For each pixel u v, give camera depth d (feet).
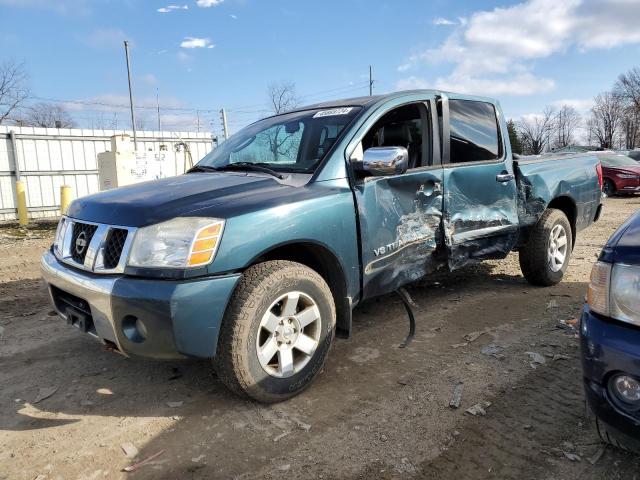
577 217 17.99
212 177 11.22
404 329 13.60
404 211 11.96
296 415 9.36
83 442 8.70
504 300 15.97
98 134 51.70
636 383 6.39
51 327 14.49
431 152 13.00
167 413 9.58
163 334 8.35
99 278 8.96
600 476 7.45
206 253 8.54
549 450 8.09
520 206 15.78
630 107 202.69
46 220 47.09
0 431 9.09
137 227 8.79
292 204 9.61
